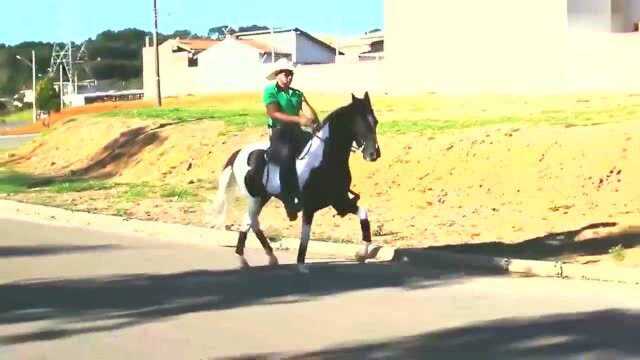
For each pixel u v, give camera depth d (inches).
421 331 326.6
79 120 1333.7
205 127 1074.1
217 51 2778.1
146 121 1195.3
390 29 1856.5
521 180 661.9
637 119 737.0
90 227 690.8
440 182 701.9
